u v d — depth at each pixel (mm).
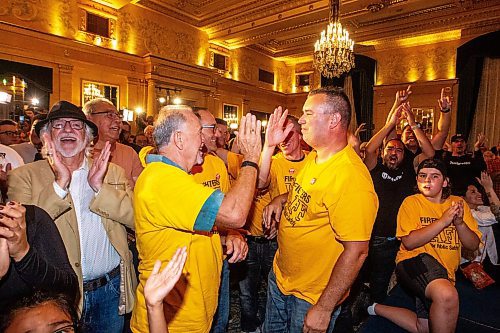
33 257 1048
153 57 9531
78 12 8438
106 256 1664
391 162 2822
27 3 7527
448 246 2107
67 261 1232
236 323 2809
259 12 9836
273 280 1826
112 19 9102
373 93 12148
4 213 985
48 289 1007
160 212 1228
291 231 1584
